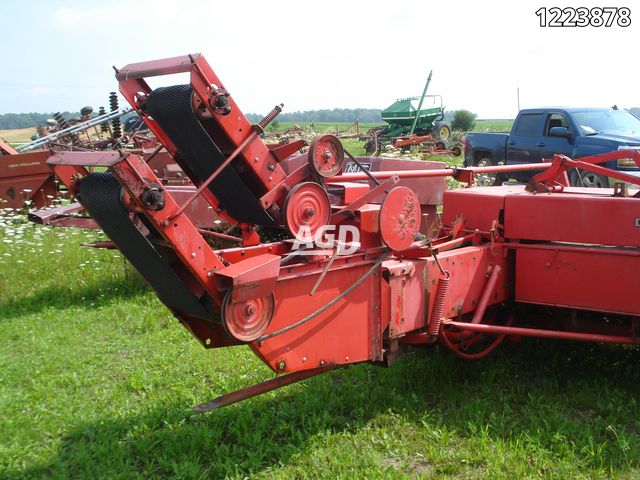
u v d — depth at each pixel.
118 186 3.39
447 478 3.68
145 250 3.53
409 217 4.25
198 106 3.67
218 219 7.79
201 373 5.42
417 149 28.11
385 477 3.63
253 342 3.59
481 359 5.31
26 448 4.15
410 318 4.40
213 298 3.49
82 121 14.25
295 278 3.75
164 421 4.46
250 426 4.35
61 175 3.65
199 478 3.73
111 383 5.29
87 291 7.91
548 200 4.84
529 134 14.53
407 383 4.95
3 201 12.59
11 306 7.41
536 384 4.90
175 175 10.36
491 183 15.22
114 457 4.02
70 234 10.41
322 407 4.56
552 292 4.87
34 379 5.31
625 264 4.50
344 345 4.07
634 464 3.74
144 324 6.68
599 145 12.64
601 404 4.43
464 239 5.00
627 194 4.74
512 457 3.81
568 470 3.66
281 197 3.84
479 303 4.89
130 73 3.95
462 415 4.40
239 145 3.68
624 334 4.82
